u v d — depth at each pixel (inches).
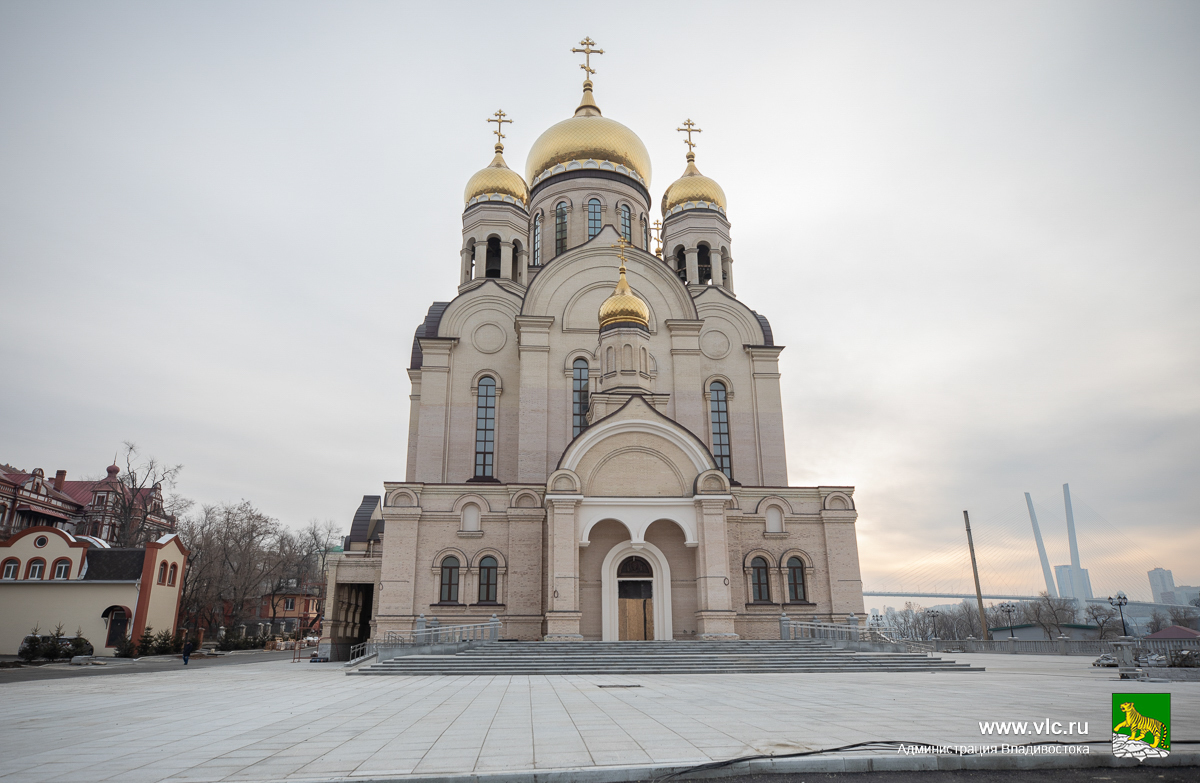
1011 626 2822.3
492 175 2027.6
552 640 1282.0
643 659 1090.7
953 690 722.8
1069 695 663.1
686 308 1727.4
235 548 2861.7
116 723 516.1
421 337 1672.0
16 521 2960.1
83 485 3499.0
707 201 2062.0
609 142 1999.3
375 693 750.5
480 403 1673.2
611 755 370.0
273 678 1054.4
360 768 344.8
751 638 1443.2
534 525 1445.6
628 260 1738.4
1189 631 2075.5
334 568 1731.1
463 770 338.6
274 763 358.0
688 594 1409.9
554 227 1973.4
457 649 1180.5
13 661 1526.8
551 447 1599.4
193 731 470.3
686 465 1413.6
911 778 339.9
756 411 1750.7
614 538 1427.2
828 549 1509.6
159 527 3289.9
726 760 351.3
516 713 549.0
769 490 1533.0
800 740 406.3
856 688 753.6
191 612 2689.5
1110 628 3097.9
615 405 1503.4
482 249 1966.0
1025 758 359.3
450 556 1430.9
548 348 1647.4
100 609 1859.0
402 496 1437.0
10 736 453.4
